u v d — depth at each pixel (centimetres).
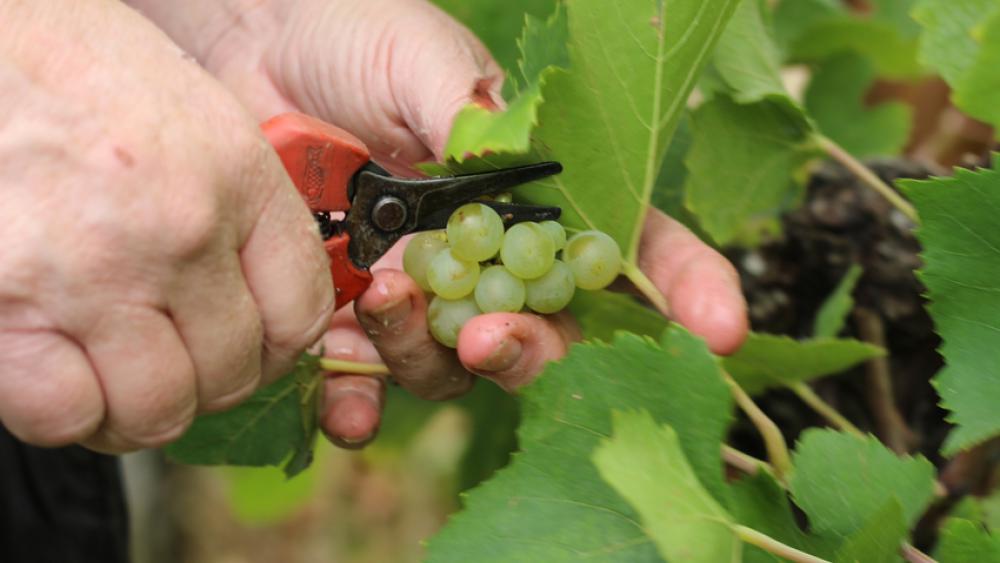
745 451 60
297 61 60
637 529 48
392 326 53
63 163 47
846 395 61
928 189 48
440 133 54
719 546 46
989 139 63
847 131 67
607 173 51
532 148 50
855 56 67
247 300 50
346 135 51
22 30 47
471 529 48
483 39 64
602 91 49
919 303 60
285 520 137
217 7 64
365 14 58
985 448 55
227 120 49
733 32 58
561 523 48
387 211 52
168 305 49
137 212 47
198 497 139
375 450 121
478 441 71
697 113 58
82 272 47
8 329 48
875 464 49
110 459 74
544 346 51
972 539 46
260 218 50
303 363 57
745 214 60
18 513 72
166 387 49
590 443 49
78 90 47
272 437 59
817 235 62
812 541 49
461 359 51
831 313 59
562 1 52
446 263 51
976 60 50
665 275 54
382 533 134
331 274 52
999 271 48
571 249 52
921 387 62
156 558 137
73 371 48
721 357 52
